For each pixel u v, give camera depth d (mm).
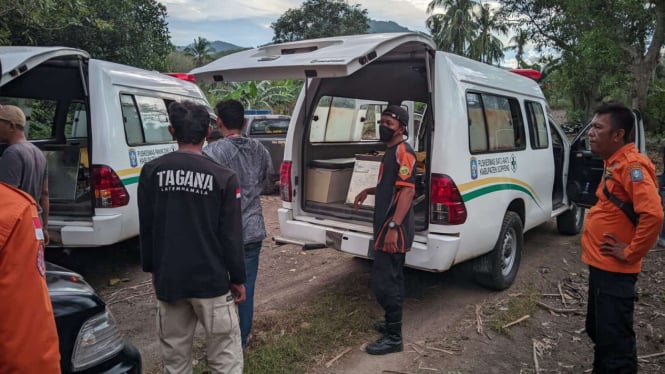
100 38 14555
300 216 4793
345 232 4316
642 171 2748
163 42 17562
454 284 5059
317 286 4996
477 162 4215
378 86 5441
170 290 2525
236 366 2701
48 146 5480
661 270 5547
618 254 2801
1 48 4402
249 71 3529
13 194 1489
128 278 5316
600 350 2996
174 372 2703
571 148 6355
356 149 5883
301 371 3418
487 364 3588
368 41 3572
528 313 4387
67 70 5871
